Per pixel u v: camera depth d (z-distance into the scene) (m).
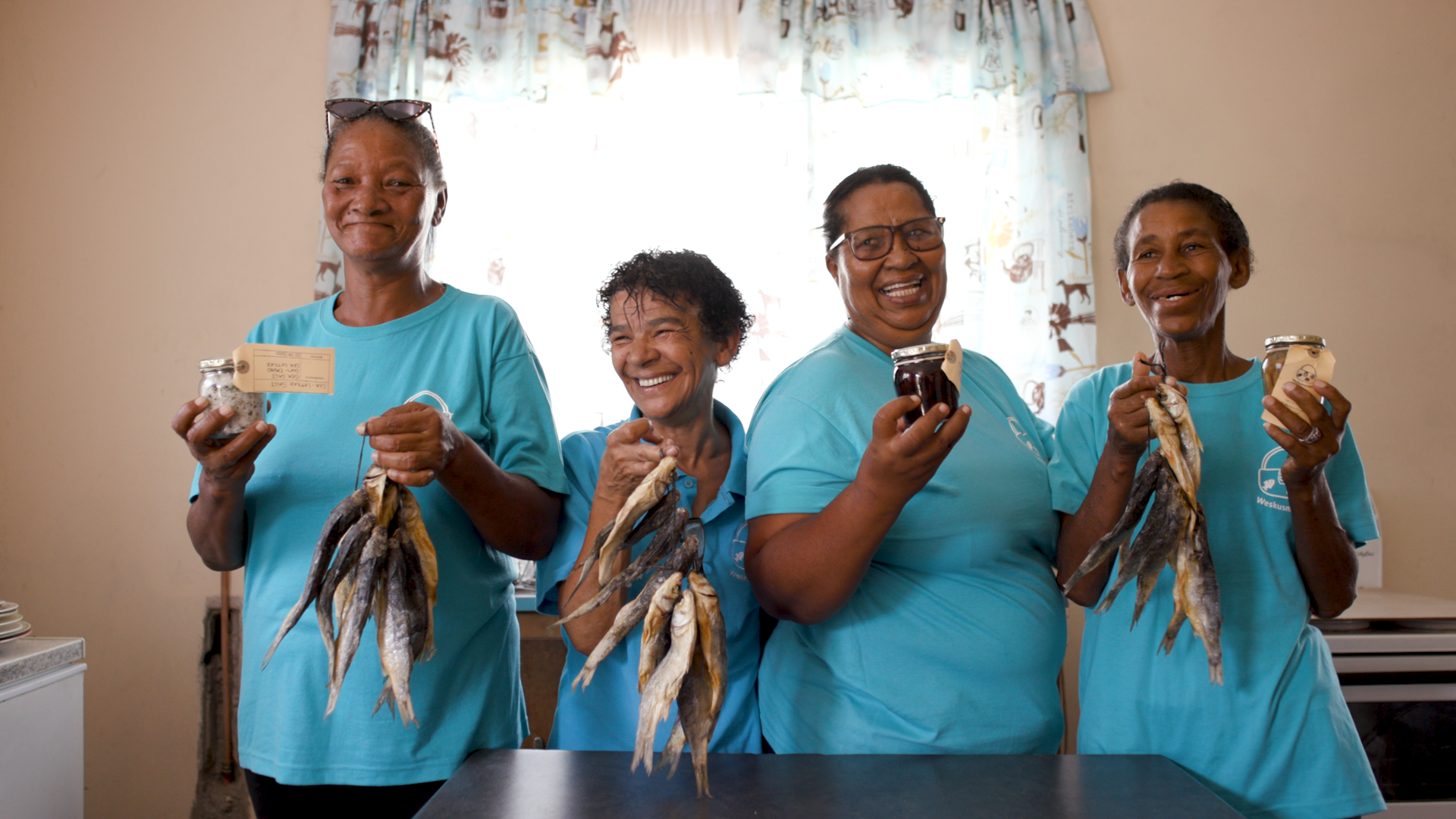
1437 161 2.50
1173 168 2.51
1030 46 2.45
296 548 1.13
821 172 2.43
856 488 0.93
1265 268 2.49
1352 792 1.07
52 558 2.41
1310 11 2.53
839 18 2.45
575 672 1.17
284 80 2.49
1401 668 1.72
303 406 1.18
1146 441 1.03
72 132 2.47
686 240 2.45
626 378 1.19
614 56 2.44
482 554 1.20
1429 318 2.47
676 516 0.90
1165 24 2.53
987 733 1.06
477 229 2.42
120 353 2.45
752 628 1.22
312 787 1.09
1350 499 1.19
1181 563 0.97
